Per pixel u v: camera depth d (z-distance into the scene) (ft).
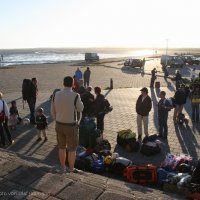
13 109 39.65
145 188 19.48
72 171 19.72
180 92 43.75
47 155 30.37
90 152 28.04
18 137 36.06
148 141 32.30
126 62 160.76
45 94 70.08
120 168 25.72
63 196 15.01
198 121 46.06
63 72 127.13
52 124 42.24
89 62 202.18
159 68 157.38
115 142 34.81
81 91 44.78
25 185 16.03
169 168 26.07
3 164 18.76
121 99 65.31
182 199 18.97
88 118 32.22
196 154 31.89
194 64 184.75
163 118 36.63
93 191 15.69
